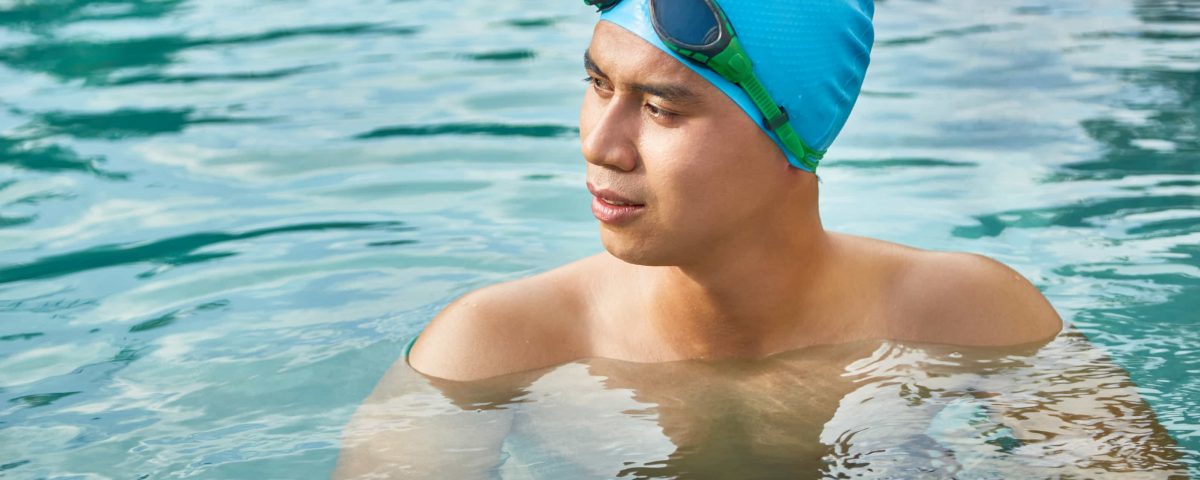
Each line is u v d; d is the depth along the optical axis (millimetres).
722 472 2053
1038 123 4641
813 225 2311
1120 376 2336
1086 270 3121
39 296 3125
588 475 2051
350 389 2504
